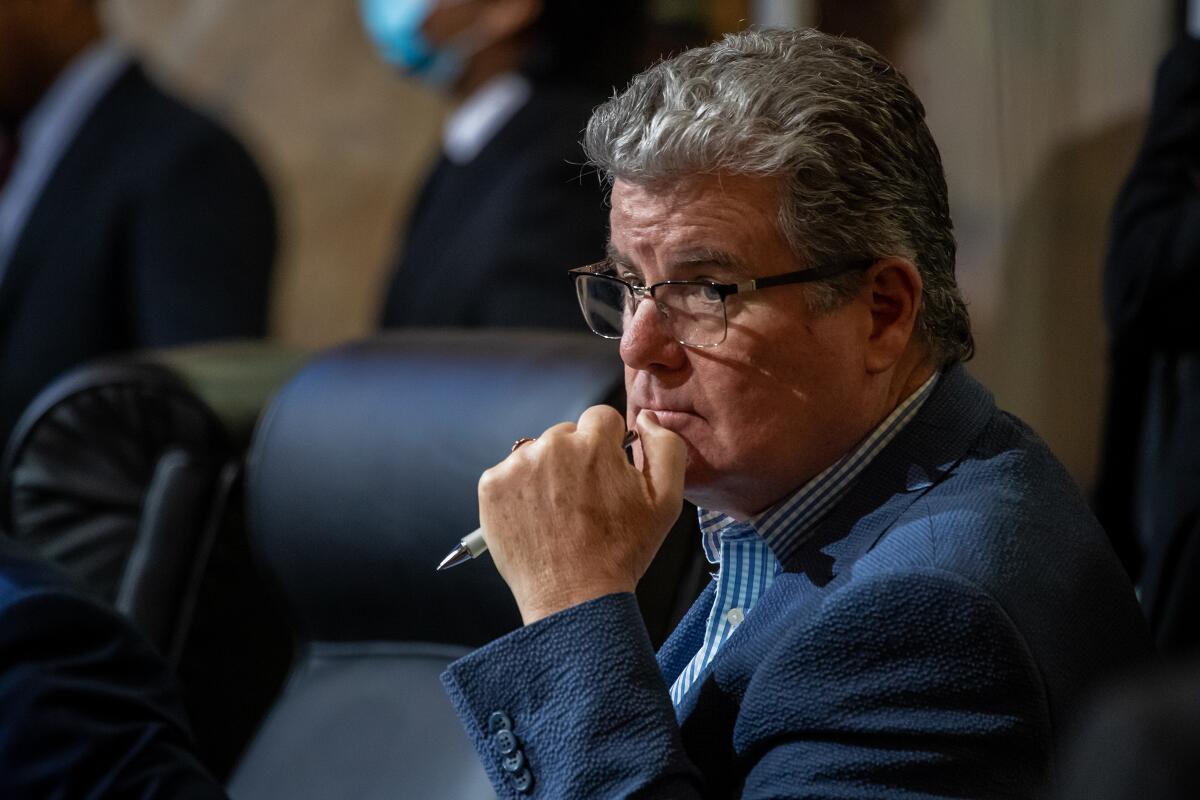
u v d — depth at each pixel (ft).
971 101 33.24
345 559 19.76
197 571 23.29
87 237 33.91
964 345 15.07
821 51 14.12
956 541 13.17
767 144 13.51
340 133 51.98
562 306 29.76
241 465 23.81
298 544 20.17
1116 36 32.40
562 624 13.41
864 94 13.92
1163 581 19.11
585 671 13.20
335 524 19.80
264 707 24.02
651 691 13.25
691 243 13.82
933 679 12.54
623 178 14.19
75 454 23.47
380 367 20.44
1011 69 32.89
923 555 13.14
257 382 24.66
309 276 51.65
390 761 19.13
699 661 15.31
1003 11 32.81
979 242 33.45
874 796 12.56
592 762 12.91
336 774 19.40
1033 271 33.12
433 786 18.65
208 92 52.54
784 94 13.67
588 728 13.01
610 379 18.84
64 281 33.94
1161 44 32.09
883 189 13.88
